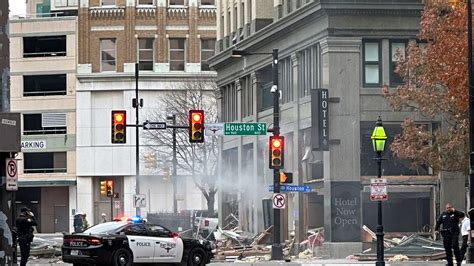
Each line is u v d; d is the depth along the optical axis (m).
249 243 106.69
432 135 83.38
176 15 164.12
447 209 60.84
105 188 129.25
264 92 114.31
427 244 83.19
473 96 66.06
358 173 92.56
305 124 99.12
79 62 164.88
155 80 161.75
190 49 163.38
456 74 77.81
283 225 105.44
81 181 163.00
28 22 166.75
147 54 164.12
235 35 124.75
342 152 92.31
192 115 78.50
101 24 164.88
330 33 92.12
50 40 166.75
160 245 66.00
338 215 92.12
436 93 82.00
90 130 163.62
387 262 73.31
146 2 164.62
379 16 92.81
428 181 93.38
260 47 111.56
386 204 94.00
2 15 36.88
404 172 93.69
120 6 164.12
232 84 125.88
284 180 80.50
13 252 41.84
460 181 93.56
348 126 92.31
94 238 63.47
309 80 98.88
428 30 80.38
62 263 74.75
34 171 164.88
